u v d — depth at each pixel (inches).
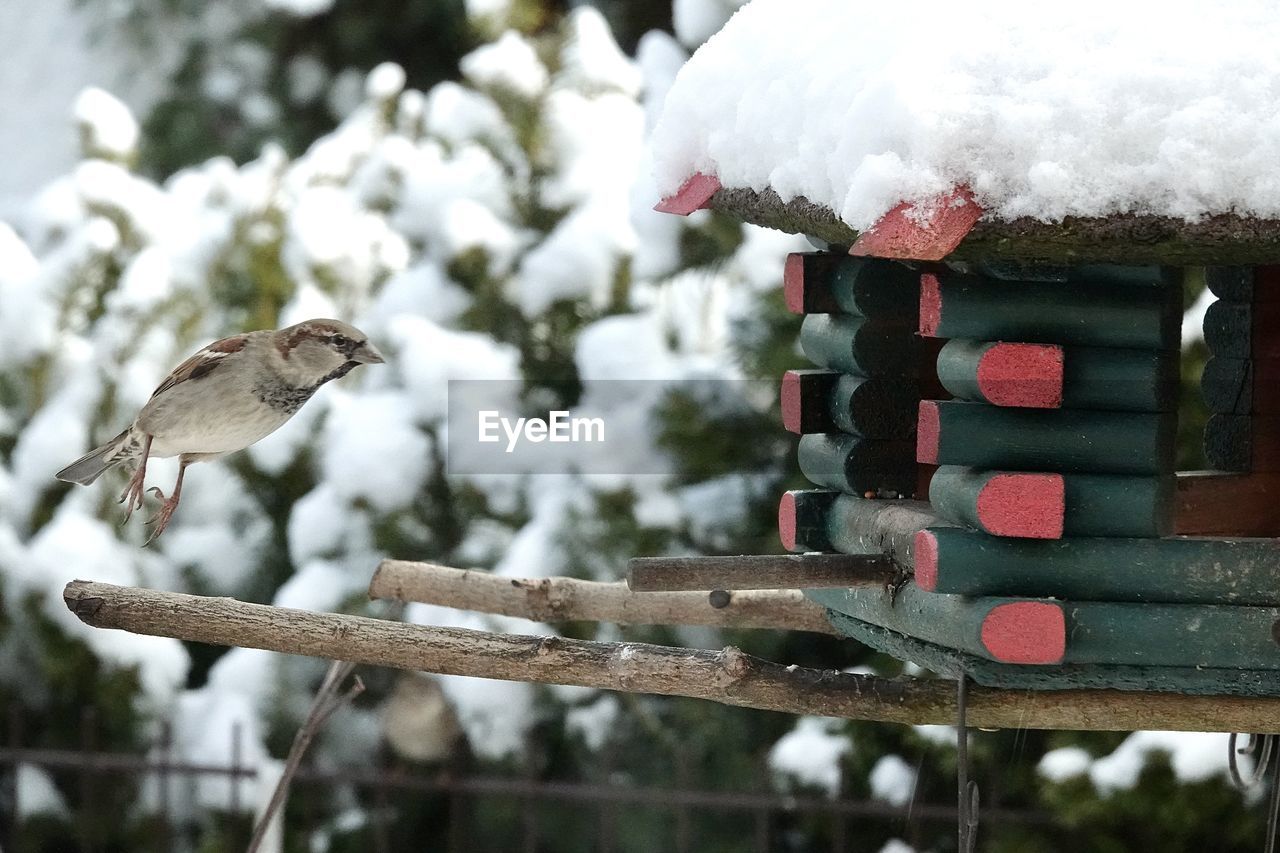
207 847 416.2
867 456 255.0
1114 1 199.9
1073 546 209.2
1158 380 209.2
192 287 451.5
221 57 681.0
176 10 682.2
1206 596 208.5
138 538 443.2
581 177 459.5
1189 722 214.2
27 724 437.7
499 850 433.1
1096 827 386.9
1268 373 256.4
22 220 495.5
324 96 682.8
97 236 448.1
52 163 649.0
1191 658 207.5
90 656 423.2
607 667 218.7
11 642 429.1
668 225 438.3
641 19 636.7
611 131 467.2
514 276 447.8
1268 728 213.6
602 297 440.1
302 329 279.1
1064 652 205.8
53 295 445.1
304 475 449.1
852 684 217.6
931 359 255.1
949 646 216.4
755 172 227.3
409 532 426.9
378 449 422.6
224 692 434.3
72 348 444.1
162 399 276.8
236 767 405.4
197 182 479.5
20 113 673.6
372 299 456.8
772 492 424.2
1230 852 375.6
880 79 195.9
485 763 419.5
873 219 188.4
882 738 411.5
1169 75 191.0
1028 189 188.2
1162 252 192.4
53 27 700.7
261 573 447.8
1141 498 209.2
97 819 432.8
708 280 438.0
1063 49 195.3
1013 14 199.2
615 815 424.2
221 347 278.8
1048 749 394.9
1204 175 185.9
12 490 433.1
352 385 442.3
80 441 434.9
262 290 455.5
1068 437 209.9
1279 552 208.2
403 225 462.9
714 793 396.5
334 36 680.4
